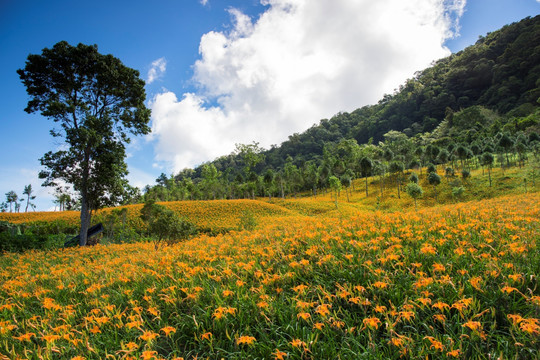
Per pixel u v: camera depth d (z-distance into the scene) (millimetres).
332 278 4398
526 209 8164
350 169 87438
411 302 3309
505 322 3139
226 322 3598
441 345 2576
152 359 2975
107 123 24422
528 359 2594
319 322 3295
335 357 2844
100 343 3592
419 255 4570
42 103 24109
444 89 154250
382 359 2785
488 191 47250
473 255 4285
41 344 3867
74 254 12734
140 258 7625
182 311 4320
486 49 149000
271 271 5043
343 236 6258
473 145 69438
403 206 50188
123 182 26125
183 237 14820
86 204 23766
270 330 3559
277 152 190000
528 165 52656
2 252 18906
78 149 22422
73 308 4777
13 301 5414
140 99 27172
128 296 4836
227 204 47719
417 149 75625
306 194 85438
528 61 123812
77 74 24656
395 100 179750
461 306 2941
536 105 106312
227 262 5480
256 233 8938
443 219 6543
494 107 123250
